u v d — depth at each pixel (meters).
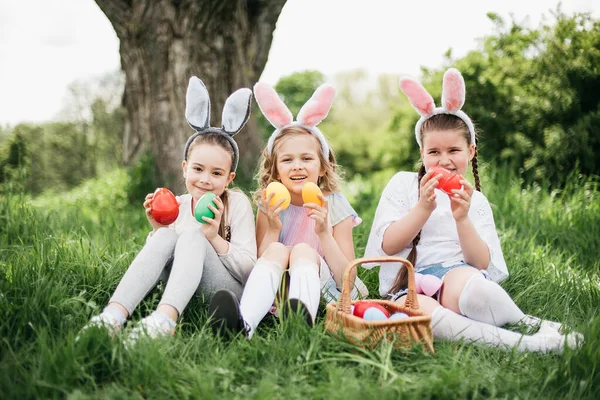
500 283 3.24
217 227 2.67
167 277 2.72
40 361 1.96
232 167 3.04
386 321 2.19
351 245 3.04
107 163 15.64
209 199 2.65
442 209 2.95
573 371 2.08
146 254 2.51
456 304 2.61
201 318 2.51
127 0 6.27
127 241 3.67
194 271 2.47
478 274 2.62
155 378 1.93
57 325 2.34
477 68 6.68
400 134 9.58
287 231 3.04
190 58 6.14
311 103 3.03
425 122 2.99
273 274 2.56
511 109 6.30
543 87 6.07
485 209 3.02
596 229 4.25
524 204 4.96
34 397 1.82
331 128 24.61
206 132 3.00
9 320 2.30
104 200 6.26
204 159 2.85
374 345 2.19
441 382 1.92
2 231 3.89
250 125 6.66
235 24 6.31
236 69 6.36
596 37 5.93
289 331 2.29
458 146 2.89
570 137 5.66
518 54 6.58
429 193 2.71
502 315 2.53
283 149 2.96
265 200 2.82
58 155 15.29
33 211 4.20
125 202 6.24
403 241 2.85
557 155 5.69
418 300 2.63
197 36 6.14
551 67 6.07
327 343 2.23
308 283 2.46
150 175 6.27
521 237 4.26
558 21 6.11
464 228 2.71
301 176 2.94
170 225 2.95
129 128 6.74
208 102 2.99
